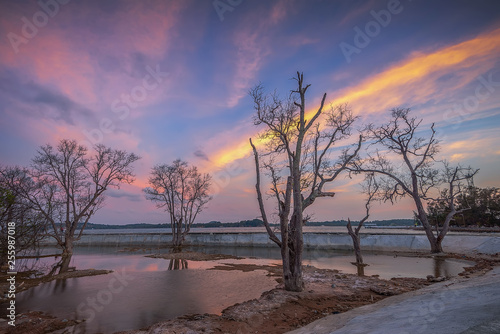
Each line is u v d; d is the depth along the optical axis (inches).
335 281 577.0
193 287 611.2
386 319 248.4
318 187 561.9
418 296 355.3
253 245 1761.8
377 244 1359.5
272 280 687.1
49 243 1851.6
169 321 356.5
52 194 1305.4
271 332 308.8
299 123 572.1
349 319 296.2
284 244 500.1
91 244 2017.7
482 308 194.9
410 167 1222.9
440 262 898.1
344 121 599.8
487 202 2581.2
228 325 331.6
